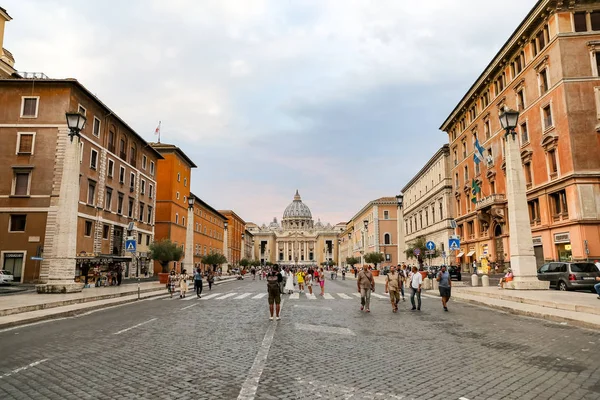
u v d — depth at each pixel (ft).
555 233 106.22
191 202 143.13
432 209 222.28
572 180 98.89
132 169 161.58
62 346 30.14
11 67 140.56
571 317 41.01
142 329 38.52
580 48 102.78
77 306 56.59
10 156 117.39
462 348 29.17
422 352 27.84
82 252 119.24
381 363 24.64
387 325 40.73
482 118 154.61
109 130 142.20
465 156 176.96
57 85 120.06
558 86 104.27
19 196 115.75
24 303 53.78
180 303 67.10
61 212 74.90
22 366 23.98
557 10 104.63
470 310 54.03
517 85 125.59
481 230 158.40
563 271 72.84
